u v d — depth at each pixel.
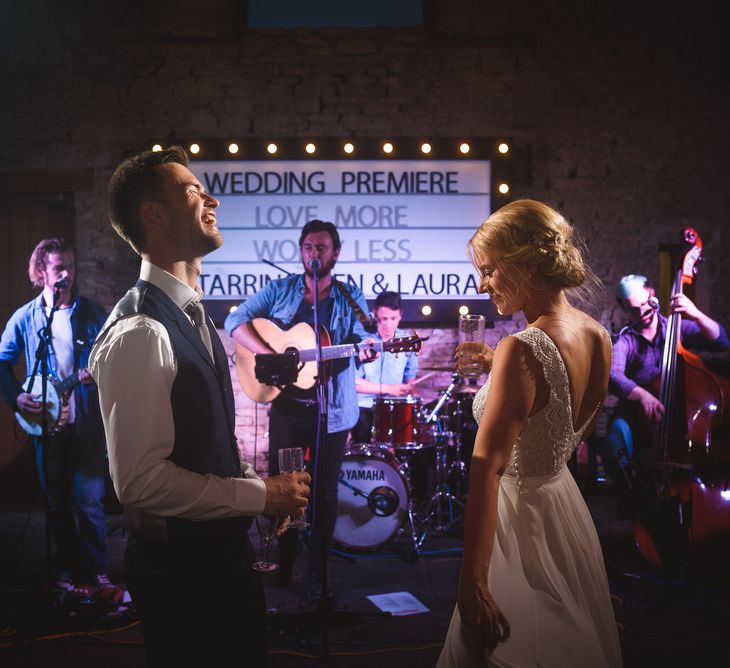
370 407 4.62
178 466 1.41
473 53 5.30
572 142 5.32
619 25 5.29
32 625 2.98
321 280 3.77
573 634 1.45
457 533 4.47
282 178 5.26
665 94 5.31
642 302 4.26
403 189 5.26
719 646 2.78
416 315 5.28
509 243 1.50
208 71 5.30
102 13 5.29
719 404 3.44
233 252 5.26
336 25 5.32
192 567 1.42
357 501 4.04
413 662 2.66
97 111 5.30
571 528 1.52
